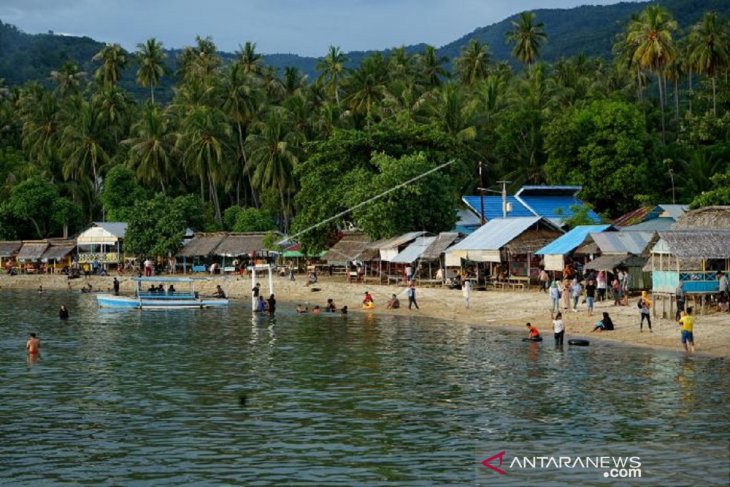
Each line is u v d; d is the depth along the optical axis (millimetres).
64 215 132375
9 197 139000
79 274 119250
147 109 144375
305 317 68375
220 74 148625
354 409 32344
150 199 131250
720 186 78375
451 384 36875
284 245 105438
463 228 92438
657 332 47812
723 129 99625
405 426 29641
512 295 68375
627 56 111688
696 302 53531
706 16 106062
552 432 28406
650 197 87375
